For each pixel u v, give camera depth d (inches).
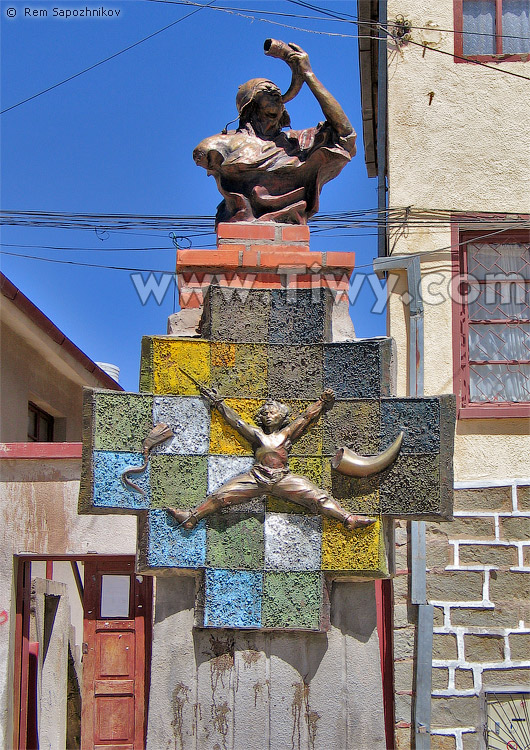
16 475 315.3
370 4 372.8
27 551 311.3
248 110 240.8
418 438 205.9
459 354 309.9
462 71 333.1
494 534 294.7
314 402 210.4
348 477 207.0
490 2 341.7
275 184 235.5
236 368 211.9
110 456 205.6
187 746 201.0
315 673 204.4
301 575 204.7
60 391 516.4
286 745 201.3
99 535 311.7
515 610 289.6
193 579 209.0
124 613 344.8
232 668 204.4
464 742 281.4
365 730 201.3
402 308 315.3
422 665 285.0
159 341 210.8
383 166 347.9
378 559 202.5
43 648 418.3
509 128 328.2
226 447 209.2
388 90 333.4
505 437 301.3
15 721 309.4
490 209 322.3
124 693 338.0
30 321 431.5
